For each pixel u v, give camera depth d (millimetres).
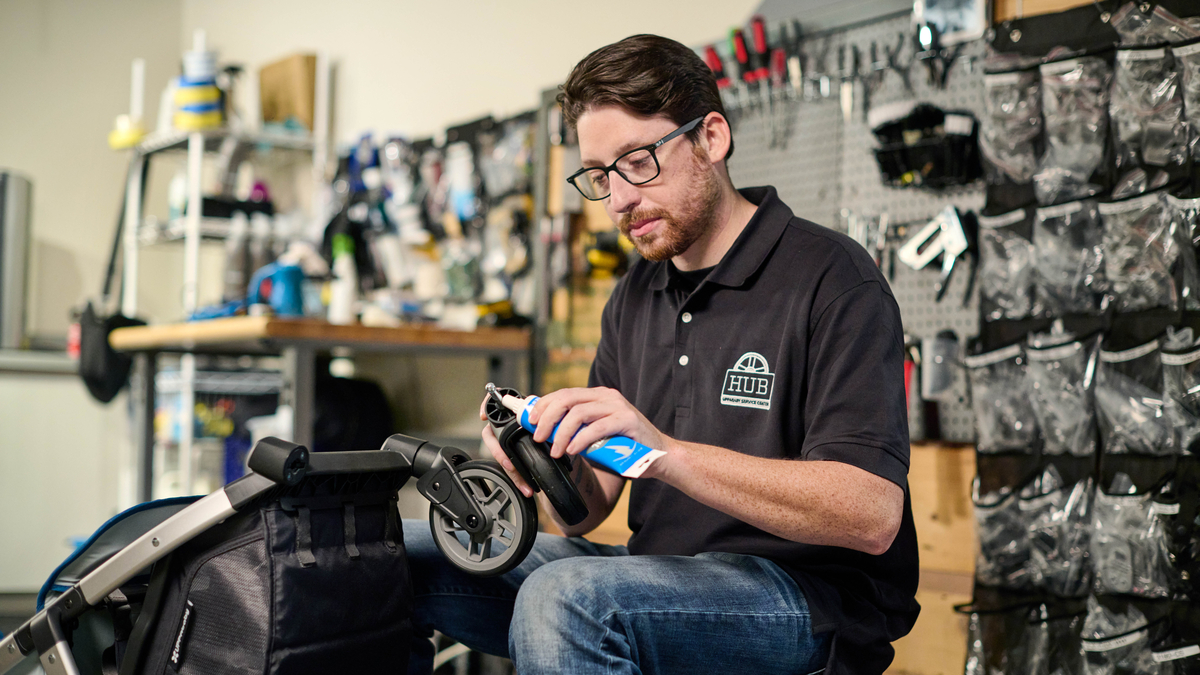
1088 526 1910
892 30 2342
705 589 1166
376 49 4289
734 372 1350
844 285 1272
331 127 4508
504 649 1469
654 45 1348
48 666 1235
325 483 1191
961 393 2201
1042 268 2008
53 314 4945
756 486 1127
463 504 1251
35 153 4949
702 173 1365
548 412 1150
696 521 1353
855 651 1219
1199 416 1763
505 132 3420
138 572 1178
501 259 3414
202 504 1133
